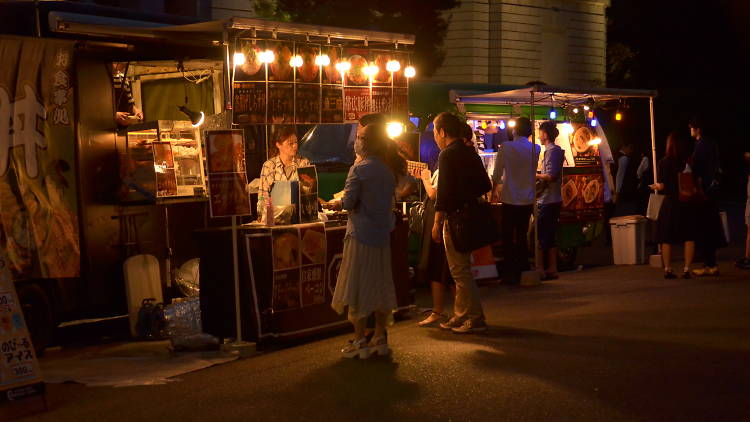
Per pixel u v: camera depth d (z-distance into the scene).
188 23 10.85
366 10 23.19
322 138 11.59
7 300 6.26
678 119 37.16
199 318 8.74
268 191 8.91
